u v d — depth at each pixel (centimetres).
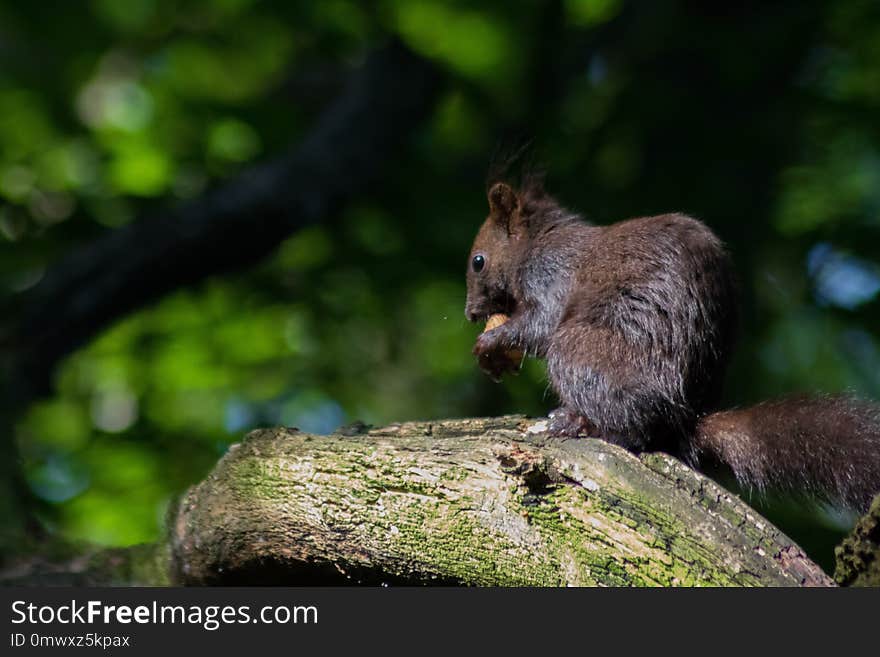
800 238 1392
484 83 1403
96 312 1117
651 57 1332
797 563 487
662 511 505
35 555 694
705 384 657
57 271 1131
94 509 1352
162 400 1480
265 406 1522
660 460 525
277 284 1425
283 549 599
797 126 1323
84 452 1402
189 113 1416
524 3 1403
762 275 1379
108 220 1305
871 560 452
